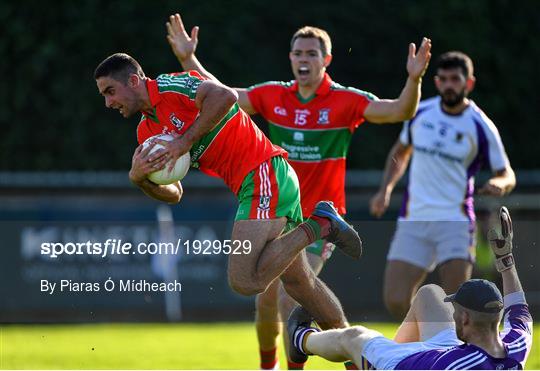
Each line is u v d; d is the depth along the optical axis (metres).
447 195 31.83
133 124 72.00
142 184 22.50
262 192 22.75
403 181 55.19
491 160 32.16
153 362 31.22
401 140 33.03
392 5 77.00
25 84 71.25
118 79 21.92
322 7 76.19
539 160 76.38
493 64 76.44
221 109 21.64
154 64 72.12
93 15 72.88
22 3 72.81
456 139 31.89
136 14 73.12
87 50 72.25
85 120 71.31
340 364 29.83
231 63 72.62
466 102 32.25
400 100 26.52
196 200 51.03
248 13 74.81
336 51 75.94
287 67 74.38
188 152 22.41
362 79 76.06
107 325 43.25
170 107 22.12
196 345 35.84
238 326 42.66
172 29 26.66
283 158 23.56
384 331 35.81
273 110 27.53
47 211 45.91
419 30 76.50
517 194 55.09
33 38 72.06
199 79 22.03
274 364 27.41
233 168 22.89
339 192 27.73
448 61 31.97
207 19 73.56
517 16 77.81
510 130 76.50
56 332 40.94
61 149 70.88
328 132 27.22
